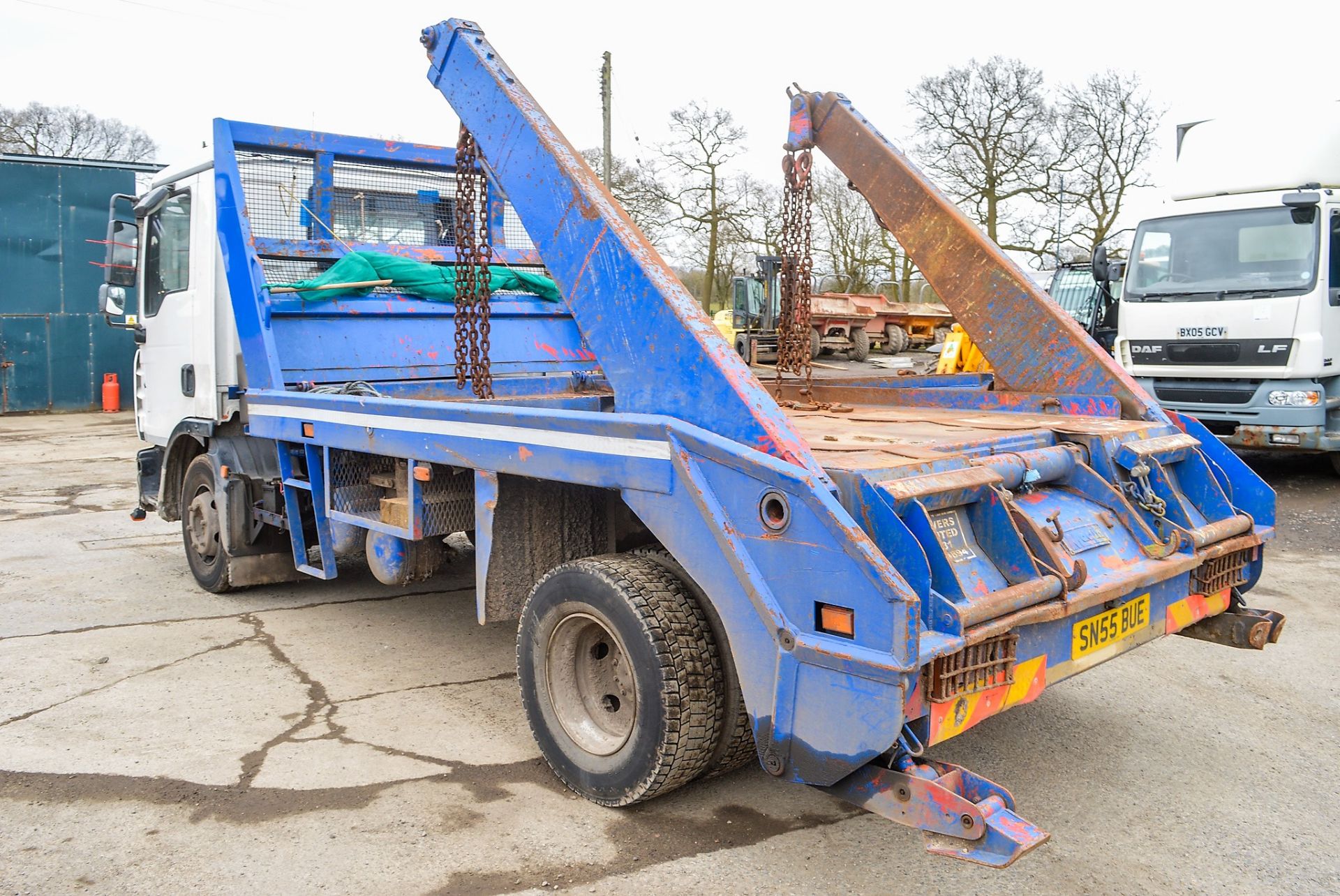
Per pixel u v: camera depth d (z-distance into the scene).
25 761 3.54
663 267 3.17
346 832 3.04
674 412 2.98
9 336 18.25
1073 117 29.41
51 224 18.39
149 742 3.71
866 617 2.42
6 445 13.86
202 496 5.87
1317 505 8.70
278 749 3.66
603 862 2.89
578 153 3.57
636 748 3.04
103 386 19.02
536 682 3.40
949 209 4.68
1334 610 5.61
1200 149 10.41
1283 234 9.41
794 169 5.08
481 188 4.44
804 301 5.03
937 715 2.52
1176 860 2.96
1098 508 3.36
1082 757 3.70
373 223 6.05
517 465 3.39
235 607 5.65
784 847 2.99
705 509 2.75
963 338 13.81
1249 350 9.45
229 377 5.41
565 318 6.32
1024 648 2.79
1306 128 9.62
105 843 2.97
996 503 2.85
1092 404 4.22
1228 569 3.66
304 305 5.24
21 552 7.12
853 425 3.91
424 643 5.00
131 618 5.42
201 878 2.79
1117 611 3.15
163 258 6.10
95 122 39.53
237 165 5.33
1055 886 2.81
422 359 5.61
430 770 3.50
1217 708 4.20
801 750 2.60
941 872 2.88
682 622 3.00
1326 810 3.29
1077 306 15.93
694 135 33.81
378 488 4.69
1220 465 3.87
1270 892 2.80
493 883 2.77
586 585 3.15
